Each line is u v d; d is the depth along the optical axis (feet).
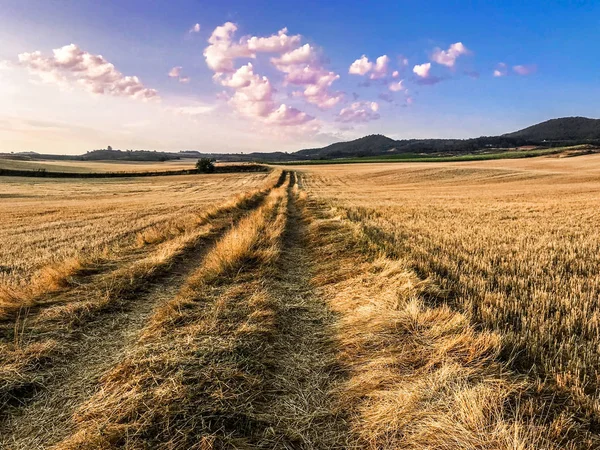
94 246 36.17
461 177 187.01
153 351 13.03
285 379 11.83
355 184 179.42
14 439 9.41
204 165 287.28
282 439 9.32
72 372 12.45
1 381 11.30
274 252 26.58
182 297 18.45
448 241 32.45
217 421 9.63
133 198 124.36
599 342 12.48
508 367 11.25
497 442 8.33
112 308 17.83
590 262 23.95
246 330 14.30
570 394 9.81
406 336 13.47
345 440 9.25
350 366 12.43
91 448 8.79
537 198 88.58
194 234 35.96
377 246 27.22
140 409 9.96
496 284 19.48
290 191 121.29
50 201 114.01
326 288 20.89
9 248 37.11
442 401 9.82
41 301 18.04
